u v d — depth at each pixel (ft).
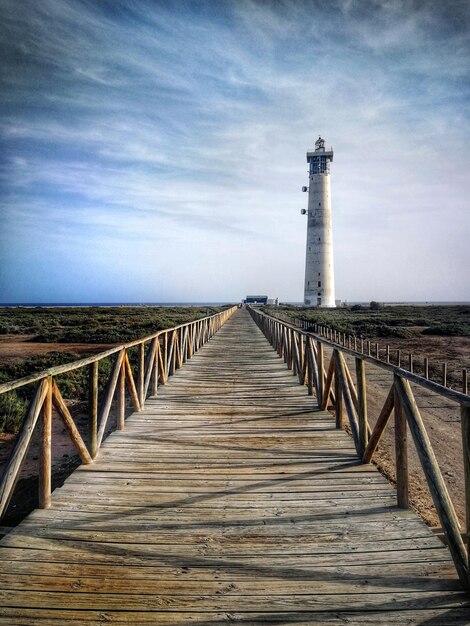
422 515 14.78
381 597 8.57
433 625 7.86
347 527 11.27
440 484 9.66
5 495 10.55
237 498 12.97
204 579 9.12
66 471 19.72
